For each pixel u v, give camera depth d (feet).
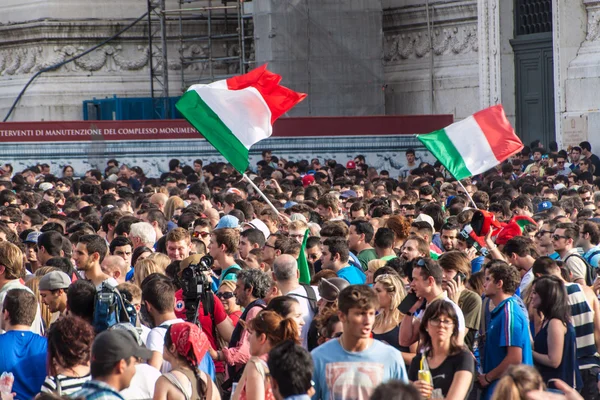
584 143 261.03
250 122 128.47
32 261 116.88
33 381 75.20
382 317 85.15
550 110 303.27
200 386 70.54
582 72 285.64
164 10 331.16
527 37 307.99
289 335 71.36
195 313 84.17
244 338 82.28
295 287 87.35
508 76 312.91
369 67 326.24
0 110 344.90
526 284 99.71
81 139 272.51
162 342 76.18
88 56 339.57
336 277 87.40
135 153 275.39
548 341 85.87
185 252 104.42
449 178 234.99
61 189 204.44
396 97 339.36
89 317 78.33
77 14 336.90
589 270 108.99
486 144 140.56
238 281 86.99
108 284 77.92
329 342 69.26
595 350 93.61
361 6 324.19
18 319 76.38
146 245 112.37
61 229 123.03
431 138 140.87
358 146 282.77
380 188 187.83
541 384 56.85
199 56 347.36
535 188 184.96
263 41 318.65
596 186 207.41
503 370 81.10
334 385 67.51
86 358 69.21
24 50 341.62
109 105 321.93
